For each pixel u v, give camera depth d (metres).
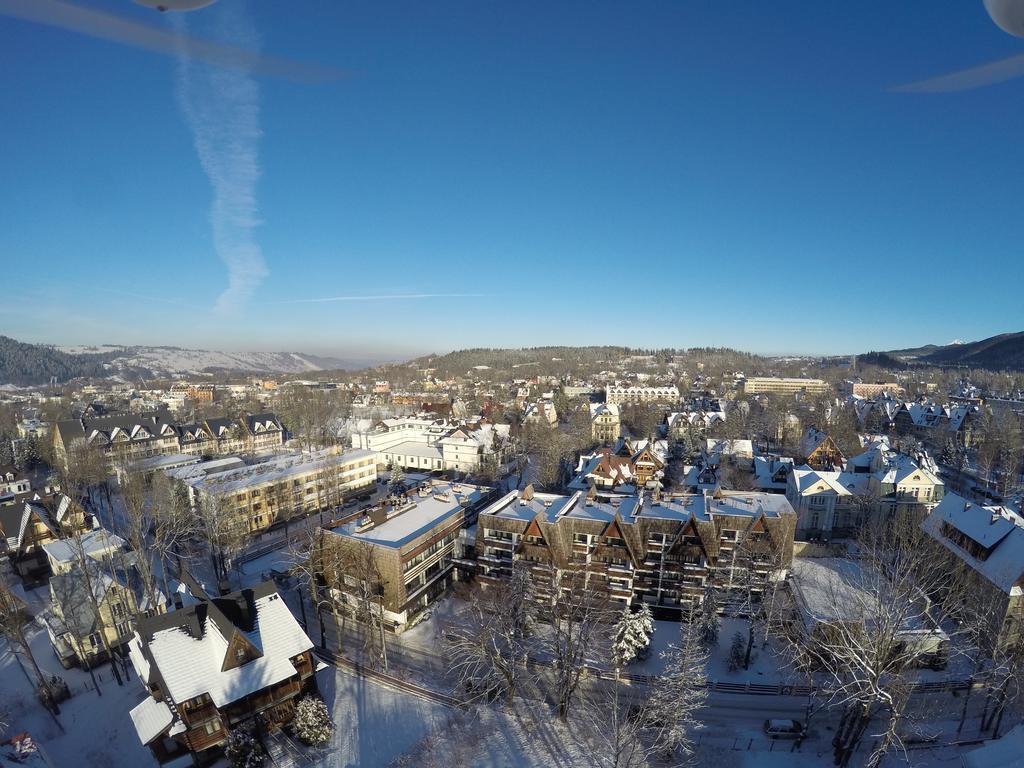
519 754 46.59
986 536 62.06
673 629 63.88
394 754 46.69
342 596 65.50
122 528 97.62
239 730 44.78
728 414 183.50
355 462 115.12
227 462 111.56
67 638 58.31
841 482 89.12
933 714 49.75
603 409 178.88
